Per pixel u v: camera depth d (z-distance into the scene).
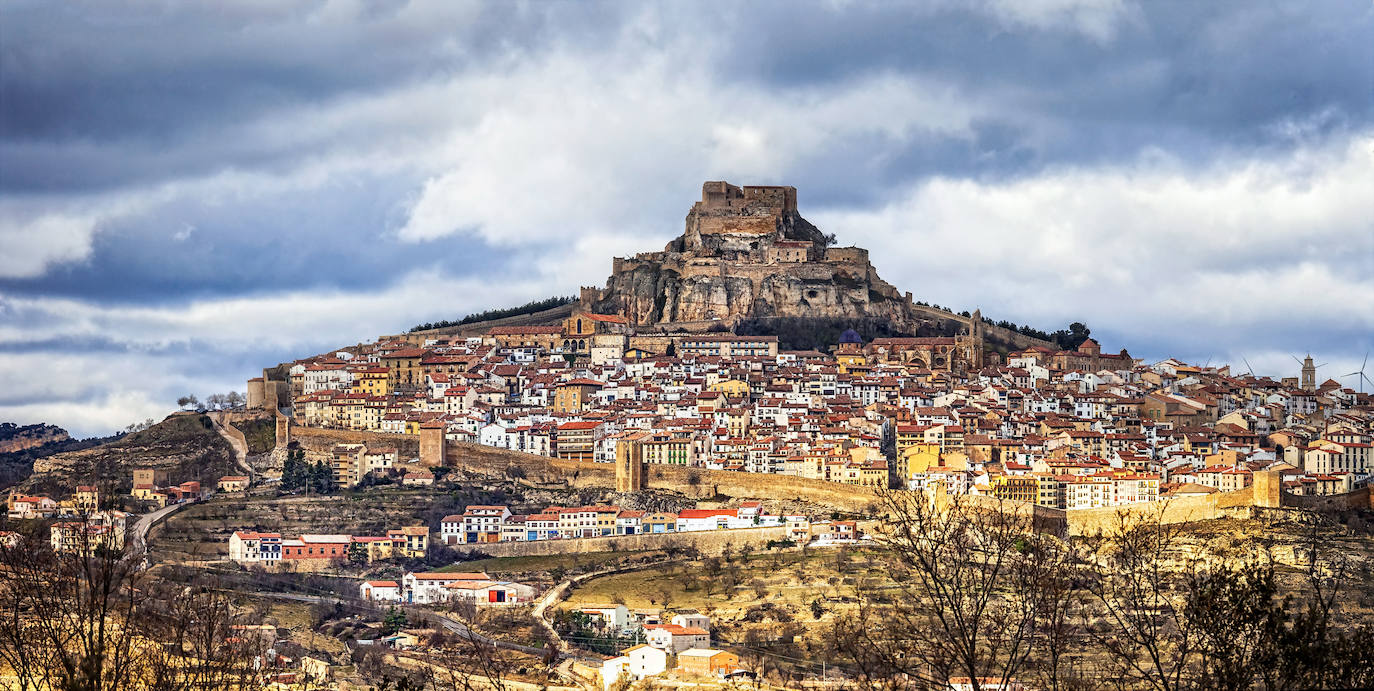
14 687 143.50
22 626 146.88
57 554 154.25
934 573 133.00
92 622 136.88
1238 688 121.50
